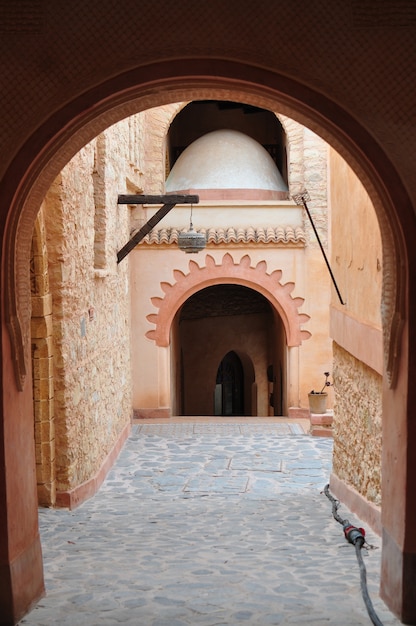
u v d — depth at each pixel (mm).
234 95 5582
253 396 23625
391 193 4980
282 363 19062
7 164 4992
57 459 9422
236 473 12008
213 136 17359
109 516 9055
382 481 5566
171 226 16062
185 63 5016
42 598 5547
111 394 12664
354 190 8922
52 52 4973
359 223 8570
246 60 4980
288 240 15633
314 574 5996
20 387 5355
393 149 4988
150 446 13914
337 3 4969
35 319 8930
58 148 5148
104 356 11992
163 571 6211
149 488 11102
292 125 15961
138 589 5645
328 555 6715
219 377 23781
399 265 5059
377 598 5410
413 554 4961
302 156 15938
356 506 8773
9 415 5160
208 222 16062
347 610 5086
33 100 4980
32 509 5602
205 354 22844
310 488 11062
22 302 5344
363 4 4957
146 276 15914
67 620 4984
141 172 15750
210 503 10039
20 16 4961
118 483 11430
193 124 20938
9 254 5090
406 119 4977
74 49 4977
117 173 13008
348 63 4977
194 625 4789
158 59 4984
